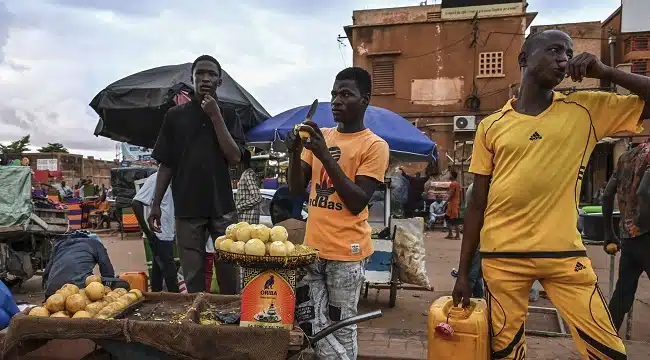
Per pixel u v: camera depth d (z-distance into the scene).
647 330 5.07
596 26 18.58
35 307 3.14
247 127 6.48
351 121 2.80
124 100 5.52
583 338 2.39
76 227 16.53
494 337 2.55
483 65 20.28
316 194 2.85
